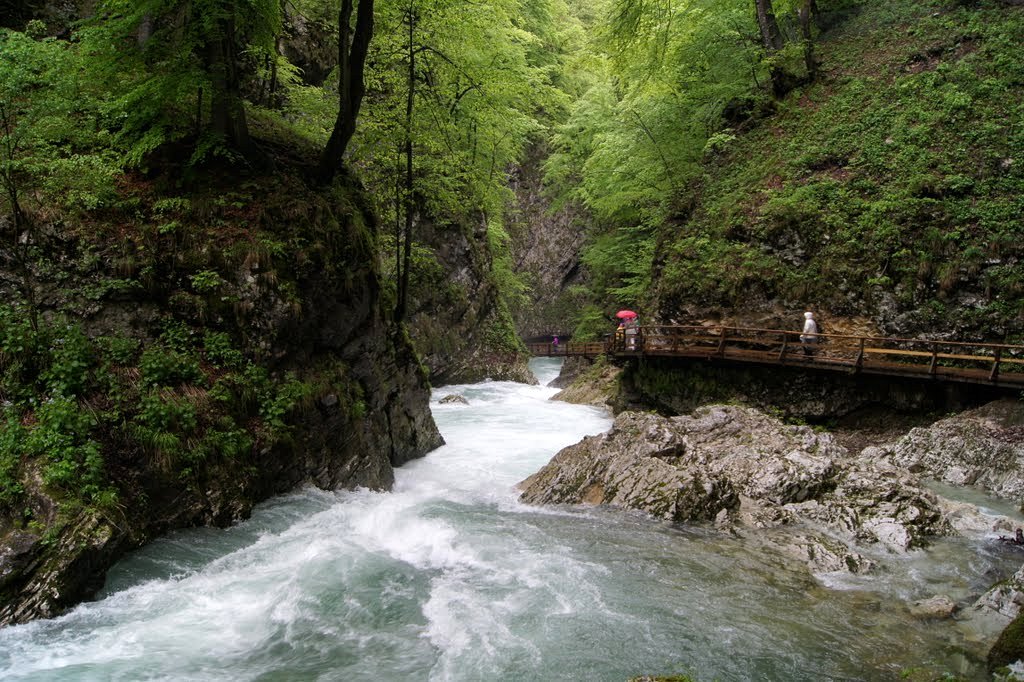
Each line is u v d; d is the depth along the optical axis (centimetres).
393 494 1129
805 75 2106
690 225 2061
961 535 890
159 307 904
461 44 1594
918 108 1767
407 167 1473
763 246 1806
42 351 755
